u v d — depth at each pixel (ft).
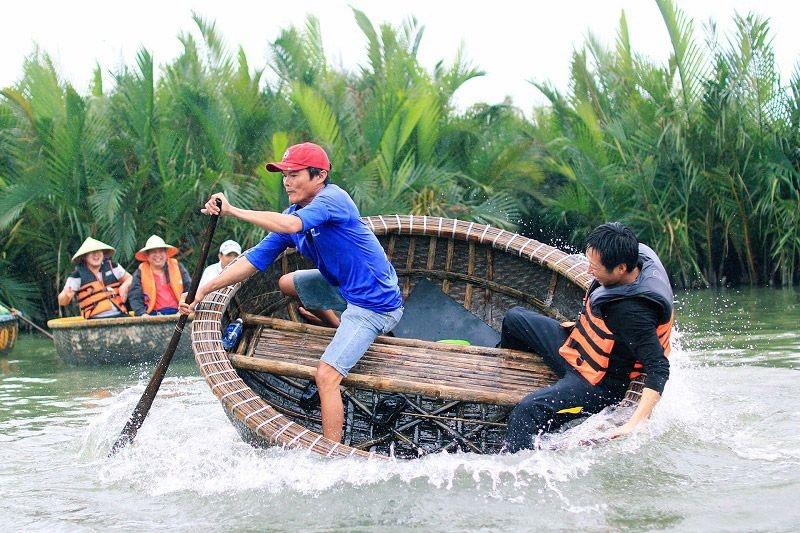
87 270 29.17
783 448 13.46
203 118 43.14
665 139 49.62
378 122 45.93
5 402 20.36
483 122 54.29
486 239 18.47
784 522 10.43
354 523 10.88
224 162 42.98
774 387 18.08
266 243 14.76
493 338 17.87
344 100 48.73
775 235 49.78
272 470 12.48
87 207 41.22
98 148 42.14
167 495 12.41
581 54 52.39
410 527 10.69
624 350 13.38
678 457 12.99
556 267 17.35
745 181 49.06
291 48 49.42
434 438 15.52
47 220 41.34
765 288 47.47
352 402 15.62
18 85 41.63
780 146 48.08
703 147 48.39
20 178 40.83
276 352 14.89
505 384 14.15
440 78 53.83
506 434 13.37
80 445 15.69
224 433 15.93
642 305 13.00
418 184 46.21
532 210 56.75
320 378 13.75
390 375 14.24
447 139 51.83
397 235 19.02
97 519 11.55
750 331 28.07
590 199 52.54
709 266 50.98
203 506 11.82
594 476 12.23
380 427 15.29
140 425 14.96
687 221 49.67
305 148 14.02
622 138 49.03
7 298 40.57
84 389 22.03
